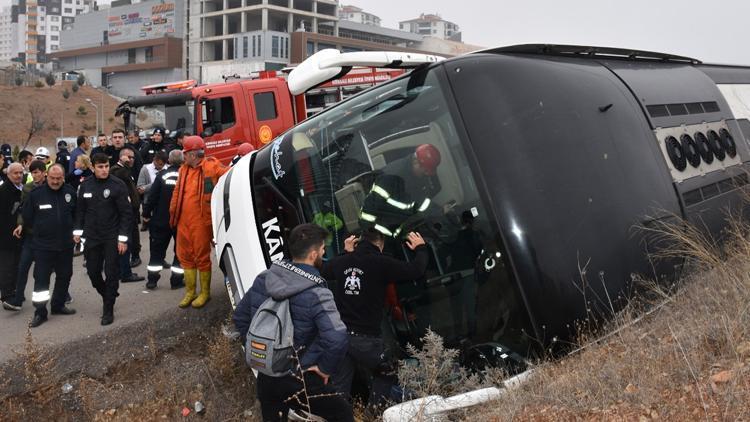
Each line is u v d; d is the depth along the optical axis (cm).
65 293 678
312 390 352
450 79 449
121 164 872
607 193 419
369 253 412
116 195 644
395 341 432
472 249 402
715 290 415
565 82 462
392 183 443
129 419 516
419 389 404
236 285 507
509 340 392
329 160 487
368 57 498
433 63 477
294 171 504
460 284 407
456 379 402
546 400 354
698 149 516
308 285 347
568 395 348
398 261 410
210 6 9306
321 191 481
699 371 330
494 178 403
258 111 1297
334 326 344
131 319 649
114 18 11012
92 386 551
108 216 646
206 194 657
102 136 1110
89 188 639
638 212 427
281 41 8512
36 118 8100
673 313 413
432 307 419
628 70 535
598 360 375
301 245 355
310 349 348
